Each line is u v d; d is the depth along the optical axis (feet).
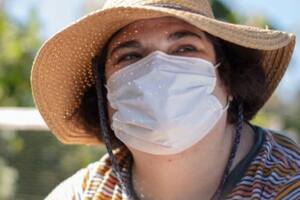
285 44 8.78
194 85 8.54
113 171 9.32
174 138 8.35
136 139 8.55
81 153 20.45
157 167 8.64
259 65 9.16
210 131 8.66
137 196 9.03
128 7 8.19
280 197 8.18
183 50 8.61
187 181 8.73
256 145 8.81
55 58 9.23
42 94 9.57
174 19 8.50
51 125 9.89
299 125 26.30
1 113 19.20
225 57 8.91
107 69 9.05
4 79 30.71
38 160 19.97
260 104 9.31
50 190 19.84
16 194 20.07
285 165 8.56
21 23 33.06
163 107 8.34
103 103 9.32
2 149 20.22
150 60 8.50
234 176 8.59
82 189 9.51
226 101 8.93
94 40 9.03
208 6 8.97
